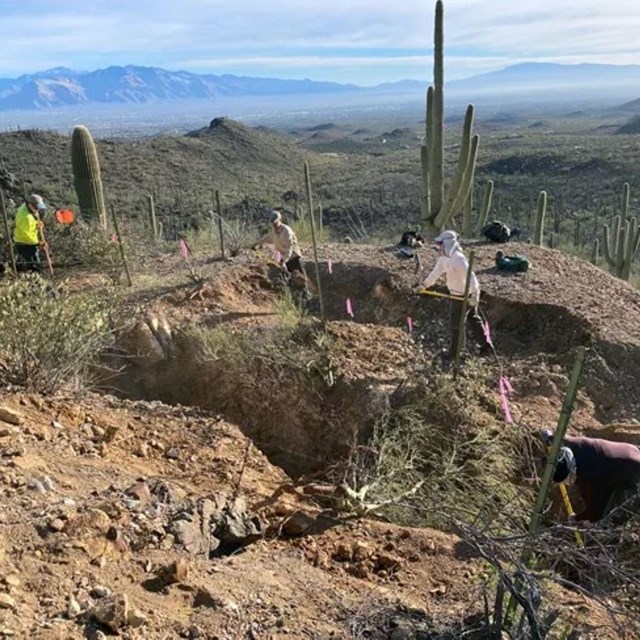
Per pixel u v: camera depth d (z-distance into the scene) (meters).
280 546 4.15
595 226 34.38
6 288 5.94
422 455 6.66
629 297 9.49
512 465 6.12
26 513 3.49
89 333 6.24
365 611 3.40
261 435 7.96
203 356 8.49
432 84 11.16
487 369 7.96
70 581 3.07
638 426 6.68
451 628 3.27
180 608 3.12
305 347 8.49
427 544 4.30
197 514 3.97
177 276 10.58
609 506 5.11
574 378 3.04
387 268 10.49
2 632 2.61
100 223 12.85
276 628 3.12
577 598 3.69
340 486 5.14
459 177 11.15
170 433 5.81
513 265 10.30
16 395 5.35
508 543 3.39
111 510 3.68
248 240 13.11
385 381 7.75
